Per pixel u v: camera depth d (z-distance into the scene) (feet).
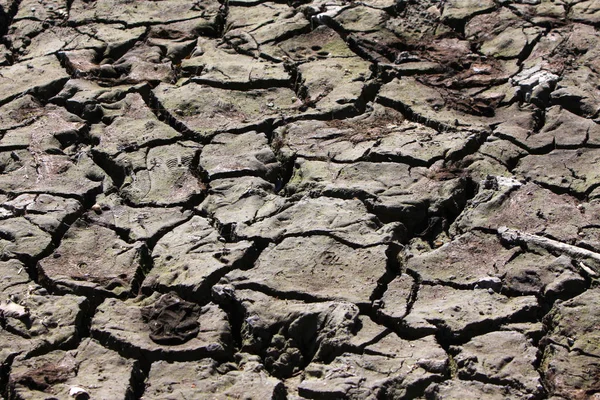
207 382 9.89
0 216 10.99
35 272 10.66
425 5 13.10
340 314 10.13
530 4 13.01
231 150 11.55
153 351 10.05
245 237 10.73
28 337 10.14
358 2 13.15
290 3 13.33
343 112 11.89
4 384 9.96
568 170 11.24
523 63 12.34
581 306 10.23
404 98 11.98
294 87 12.29
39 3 13.48
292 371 10.03
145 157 11.52
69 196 11.19
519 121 11.72
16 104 12.14
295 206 10.96
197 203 11.18
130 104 12.09
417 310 10.23
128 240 10.85
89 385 9.87
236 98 12.09
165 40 12.90
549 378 9.91
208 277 10.42
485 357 9.96
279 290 10.34
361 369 9.91
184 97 12.07
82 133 11.84
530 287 10.34
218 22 13.19
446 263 10.54
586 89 11.96
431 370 9.89
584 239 10.65
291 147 11.55
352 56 12.58
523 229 10.76
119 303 10.37
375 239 10.64
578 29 12.64
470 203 10.99
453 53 12.51
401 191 11.05
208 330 10.16
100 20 13.19
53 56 12.74
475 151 11.46
